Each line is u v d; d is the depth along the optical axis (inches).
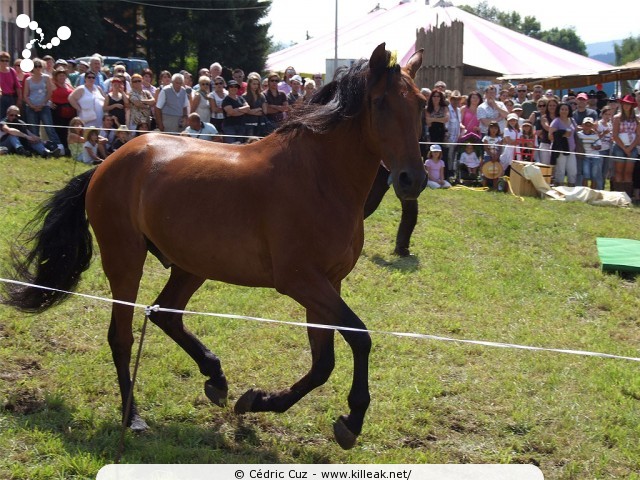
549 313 263.4
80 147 422.6
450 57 662.5
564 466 164.2
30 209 321.4
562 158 481.1
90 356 205.8
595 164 480.7
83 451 155.6
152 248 182.4
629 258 318.3
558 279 300.5
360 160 158.2
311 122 158.1
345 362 209.6
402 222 308.2
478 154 481.7
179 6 1598.2
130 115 435.5
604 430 178.9
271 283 164.1
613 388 200.7
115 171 177.5
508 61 845.2
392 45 789.9
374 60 151.9
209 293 257.0
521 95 568.4
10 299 187.3
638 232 382.9
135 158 176.1
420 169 148.2
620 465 165.6
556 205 431.8
